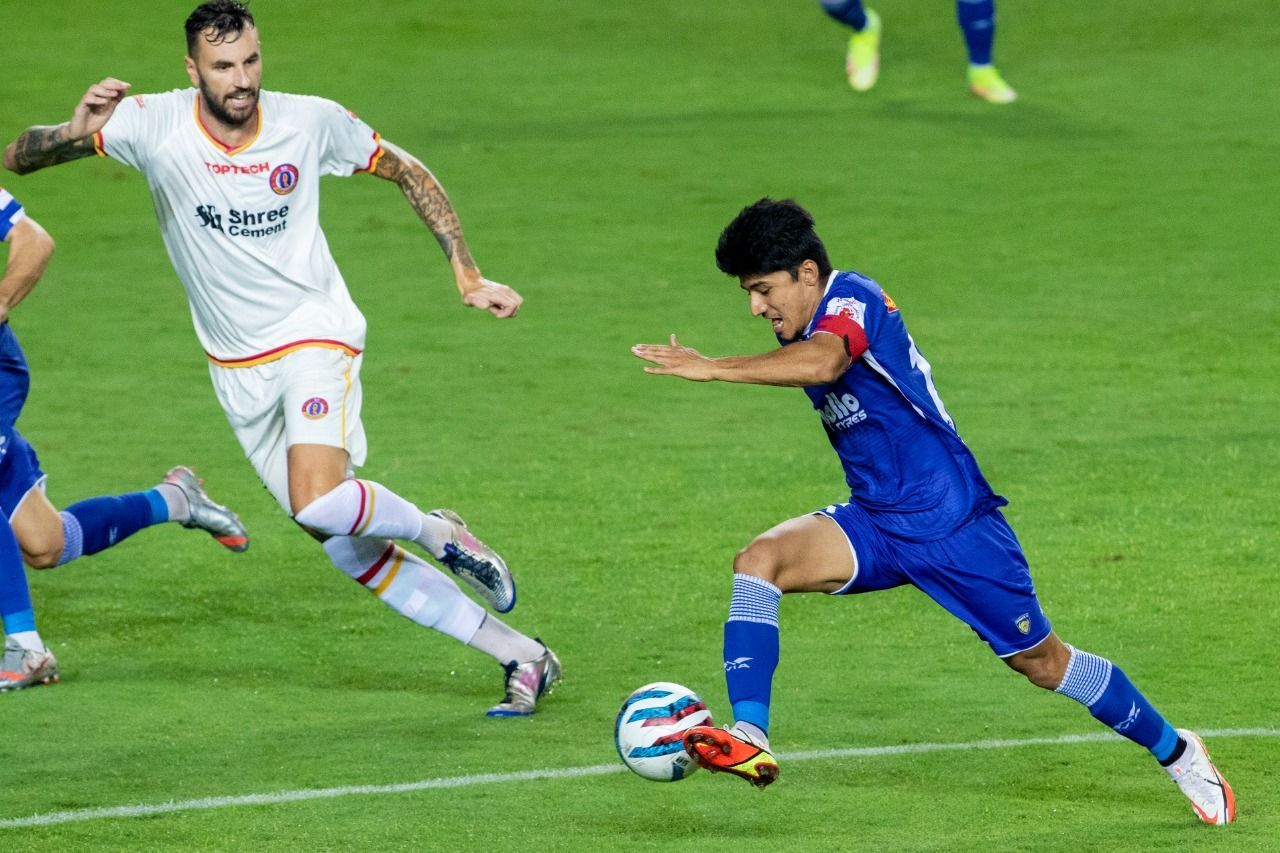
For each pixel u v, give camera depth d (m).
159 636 22.73
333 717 19.83
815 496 28.33
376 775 17.89
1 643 22.47
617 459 30.33
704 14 69.31
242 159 19.52
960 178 49.84
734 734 15.20
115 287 42.03
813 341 15.88
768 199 16.58
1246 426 31.45
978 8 57.06
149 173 19.73
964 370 35.12
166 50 61.91
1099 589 23.75
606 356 36.72
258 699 20.44
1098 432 31.25
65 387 35.00
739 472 29.59
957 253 43.47
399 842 16.09
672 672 21.25
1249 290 40.22
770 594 16.44
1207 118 55.62
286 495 20.77
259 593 24.45
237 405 20.38
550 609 23.48
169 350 37.53
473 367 36.06
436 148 53.03
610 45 65.25
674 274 42.56
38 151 19.62
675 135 54.47
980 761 18.17
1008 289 40.78
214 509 23.89
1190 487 28.19
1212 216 46.03
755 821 16.59
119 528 22.61
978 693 20.28
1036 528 26.41
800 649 21.94
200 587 24.67
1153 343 36.75
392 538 19.75
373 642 22.59
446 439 31.55
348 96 58.19
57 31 63.94
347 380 20.08
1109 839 16.02
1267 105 56.72
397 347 37.41
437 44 64.69
